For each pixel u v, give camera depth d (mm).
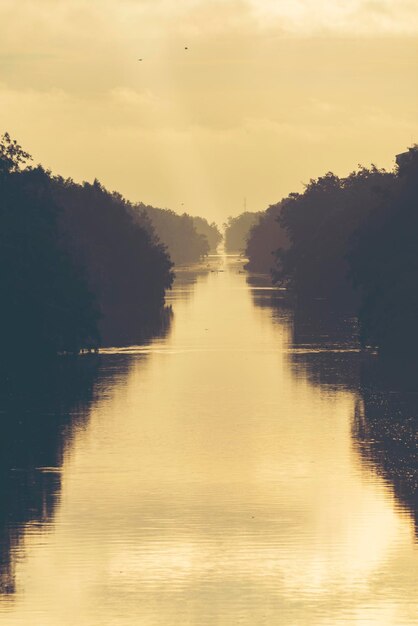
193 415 156750
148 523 106375
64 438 141500
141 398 170875
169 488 118062
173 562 96250
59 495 115750
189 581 91938
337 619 84750
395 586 90875
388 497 114188
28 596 89562
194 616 85438
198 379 190375
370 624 83812
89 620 85000
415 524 105562
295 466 126938
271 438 141375
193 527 105188
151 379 190500
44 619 85312
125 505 111938
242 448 135875
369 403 165625
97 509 110688
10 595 89812
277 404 165625
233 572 93812
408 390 176875
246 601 88062
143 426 148875
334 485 118812
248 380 189250
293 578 92688
